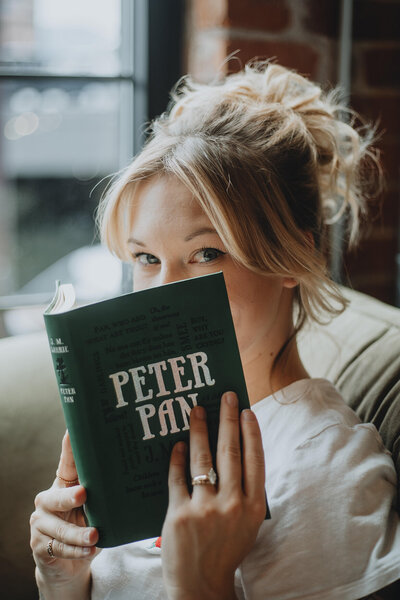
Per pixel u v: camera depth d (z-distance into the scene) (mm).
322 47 1406
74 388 626
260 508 648
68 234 1535
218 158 814
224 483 641
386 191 1460
